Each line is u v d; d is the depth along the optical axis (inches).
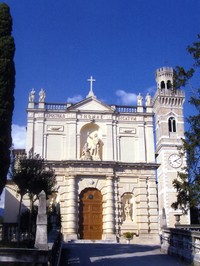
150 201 1673.2
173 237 1044.5
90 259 935.7
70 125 1720.0
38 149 1674.5
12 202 1588.3
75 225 1598.2
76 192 1642.5
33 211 1162.0
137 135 1755.7
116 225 1625.2
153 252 1116.5
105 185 1669.5
